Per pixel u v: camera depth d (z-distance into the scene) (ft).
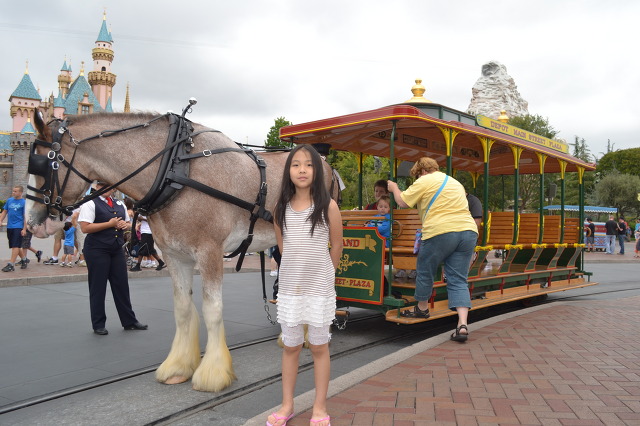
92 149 13.66
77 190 13.73
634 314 22.29
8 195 232.94
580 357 15.05
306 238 10.21
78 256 43.45
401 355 15.33
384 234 19.93
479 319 24.85
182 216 13.50
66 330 21.30
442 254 17.67
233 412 12.45
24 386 14.24
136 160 13.78
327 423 10.01
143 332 21.12
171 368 14.39
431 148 26.68
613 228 79.15
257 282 38.19
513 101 191.21
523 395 11.78
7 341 19.40
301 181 10.24
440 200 17.75
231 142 15.61
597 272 52.06
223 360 13.82
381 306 19.65
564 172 29.78
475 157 29.40
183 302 14.71
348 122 20.11
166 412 12.21
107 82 289.94
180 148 13.88
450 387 12.39
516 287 26.17
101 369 15.93
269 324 22.86
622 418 10.42
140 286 34.81
